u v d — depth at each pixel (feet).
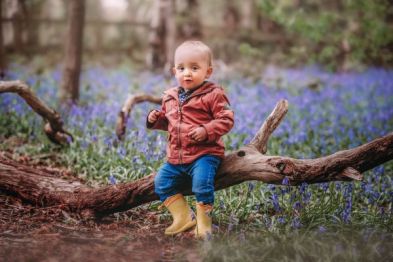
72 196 14.32
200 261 11.21
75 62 30.91
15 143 21.91
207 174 12.60
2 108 24.58
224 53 65.92
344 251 12.14
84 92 35.06
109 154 19.51
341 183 16.87
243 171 13.05
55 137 20.95
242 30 76.23
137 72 50.78
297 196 14.78
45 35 68.03
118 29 73.51
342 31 50.75
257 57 66.90
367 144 12.37
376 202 15.70
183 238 12.89
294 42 70.33
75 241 12.32
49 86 35.01
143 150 18.06
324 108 34.40
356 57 52.42
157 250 11.90
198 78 12.99
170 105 13.35
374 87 44.80
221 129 12.53
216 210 14.79
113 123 24.50
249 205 15.25
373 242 12.86
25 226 13.23
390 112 30.81
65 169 19.34
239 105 29.71
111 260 11.07
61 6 78.28
